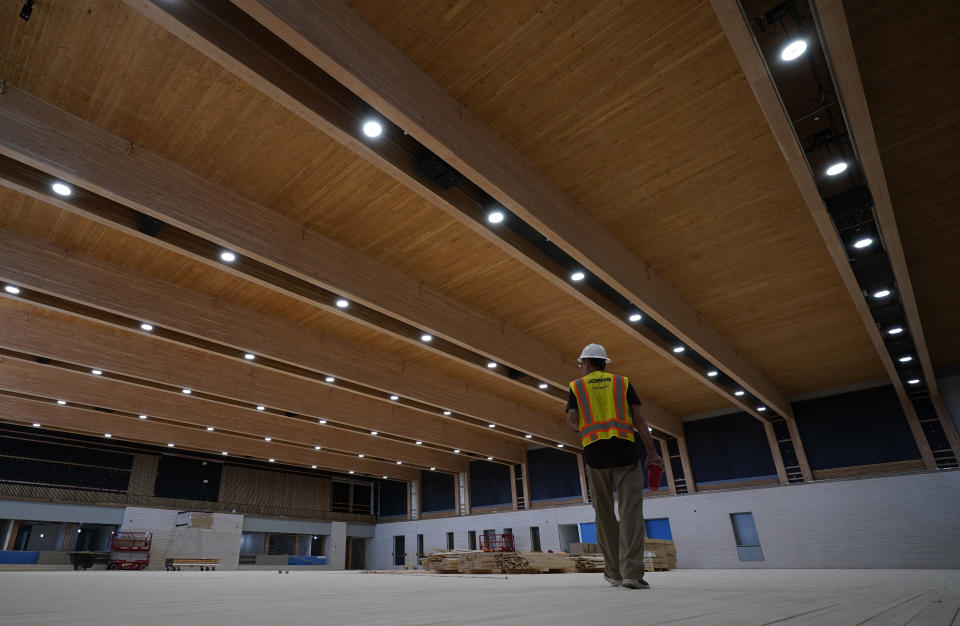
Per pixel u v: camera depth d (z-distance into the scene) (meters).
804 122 7.38
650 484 3.68
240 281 12.78
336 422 20.92
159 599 3.29
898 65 7.41
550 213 9.14
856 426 19.83
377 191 9.76
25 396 17.33
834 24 5.42
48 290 10.64
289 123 8.18
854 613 1.80
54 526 26.22
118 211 8.95
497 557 13.53
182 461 29.42
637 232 11.03
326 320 14.95
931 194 10.02
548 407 23.34
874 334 13.51
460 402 19.64
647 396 21.50
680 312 13.30
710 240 11.34
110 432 22.61
